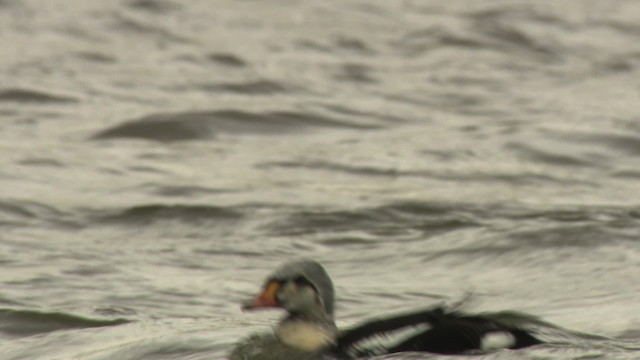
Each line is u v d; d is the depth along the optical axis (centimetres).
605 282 1477
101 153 2130
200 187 1930
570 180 2020
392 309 1393
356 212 1777
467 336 1079
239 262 1579
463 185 1962
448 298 1427
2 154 2102
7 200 1820
